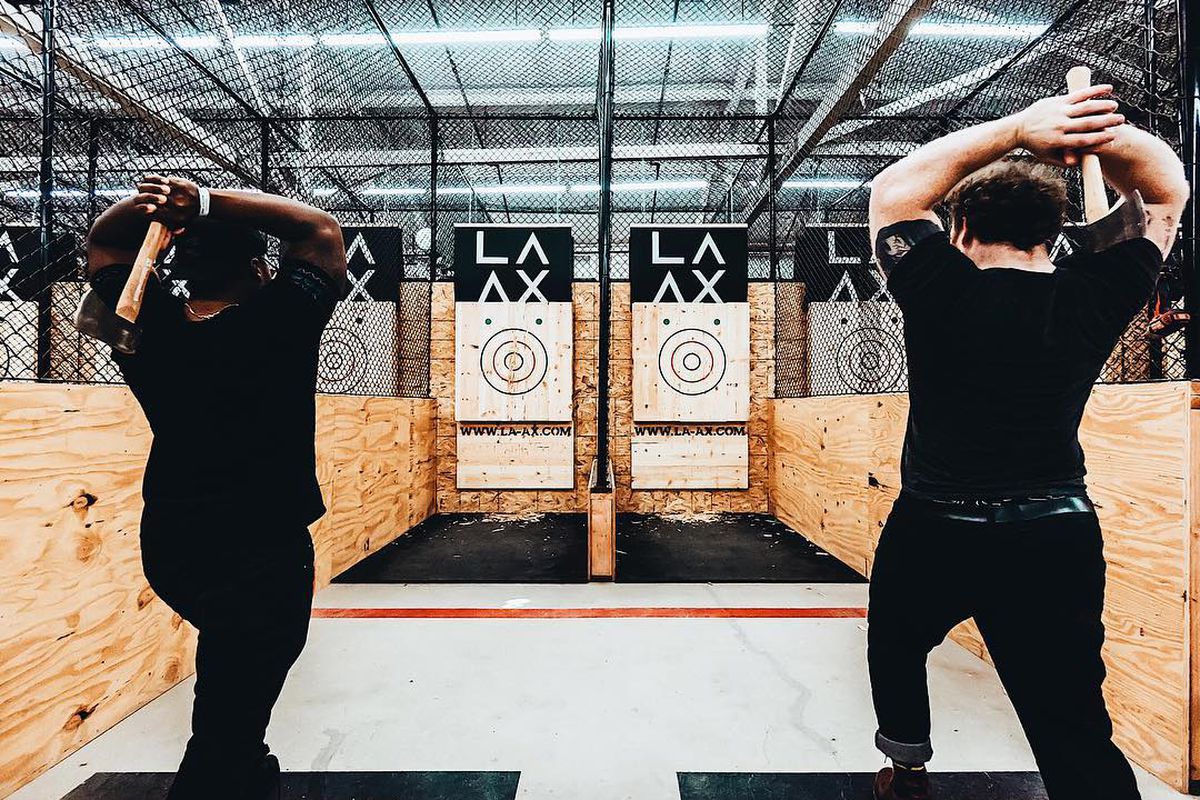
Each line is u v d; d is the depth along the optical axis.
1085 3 3.39
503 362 5.32
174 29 4.82
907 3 3.59
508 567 3.62
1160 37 2.43
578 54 7.07
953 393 1.00
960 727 1.85
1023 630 0.98
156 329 0.96
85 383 1.81
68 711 1.69
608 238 3.55
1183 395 1.55
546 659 2.31
